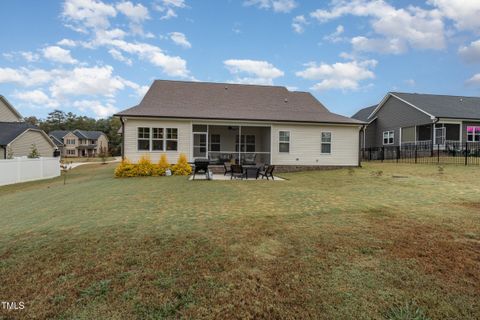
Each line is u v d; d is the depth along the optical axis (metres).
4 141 19.69
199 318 2.15
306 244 3.53
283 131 15.43
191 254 3.26
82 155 61.84
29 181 14.55
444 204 5.80
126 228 4.29
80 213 5.47
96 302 2.36
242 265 2.96
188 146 14.40
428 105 22.06
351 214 5.04
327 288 2.51
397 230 4.03
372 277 2.68
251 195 7.28
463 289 2.46
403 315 2.14
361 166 16.19
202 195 7.34
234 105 17.09
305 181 10.48
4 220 5.30
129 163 12.86
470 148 19.44
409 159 18.89
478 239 3.63
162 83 17.88
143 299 2.38
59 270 2.91
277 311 2.22
